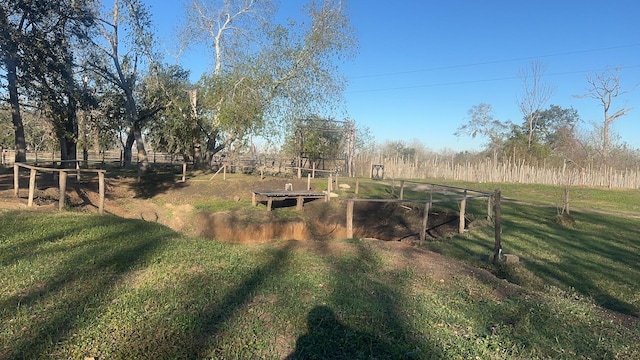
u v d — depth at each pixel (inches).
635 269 354.3
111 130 1195.3
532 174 1331.2
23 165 450.0
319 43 1075.3
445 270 272.2
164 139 1398.9
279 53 1057.5
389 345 154.9
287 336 158.9
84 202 598.2
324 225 655.8
